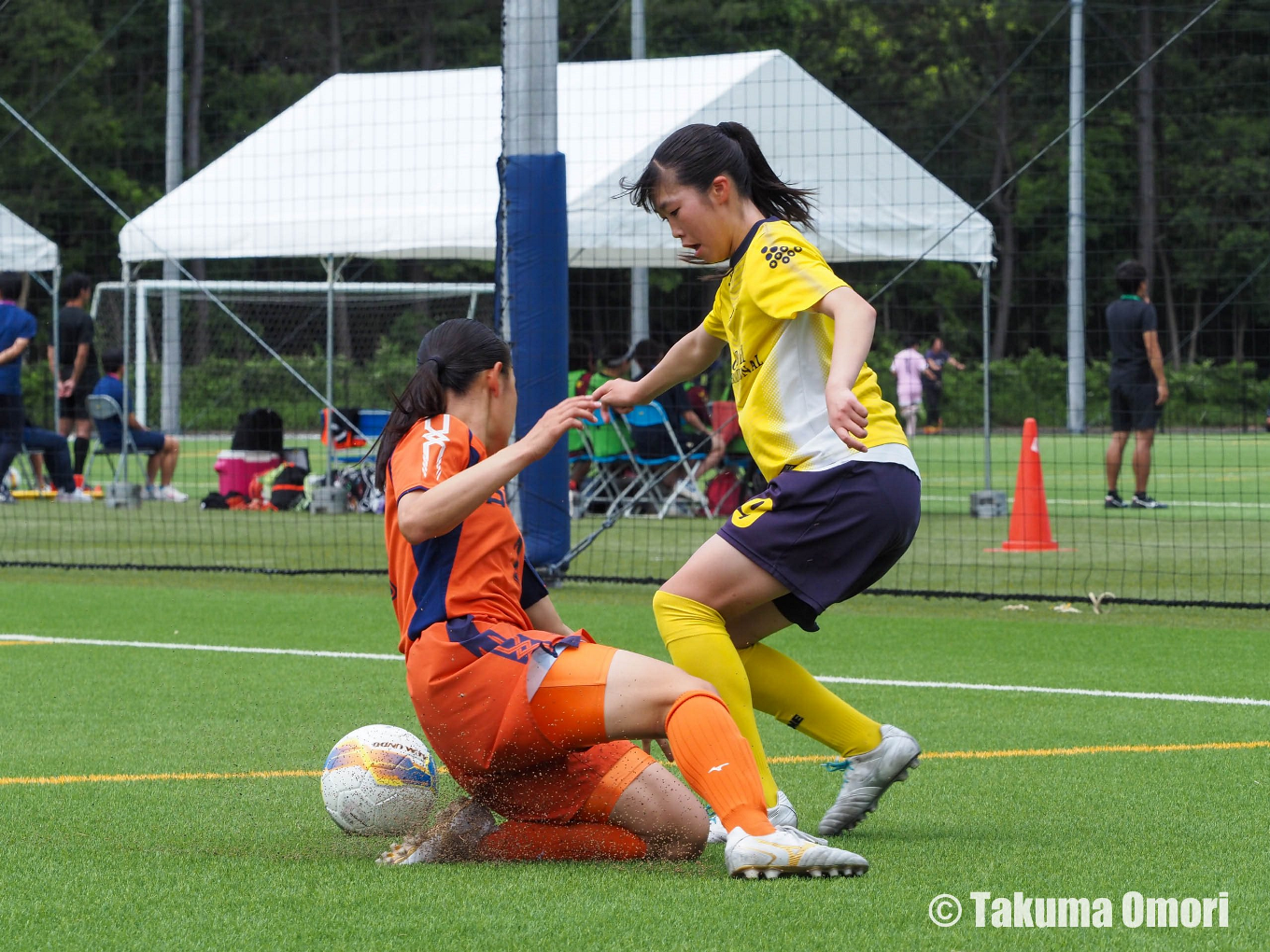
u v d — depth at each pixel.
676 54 104.31
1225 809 10.34
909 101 111.31
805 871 8.28
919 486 9.75
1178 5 103.06
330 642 18.58
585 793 8.95
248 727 13.37
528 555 23.50
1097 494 44.81
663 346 36.19
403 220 33.72
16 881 8.30
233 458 40.09
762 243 9.56
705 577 9.56
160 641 18.62
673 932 7.25
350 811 9.13
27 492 42.81
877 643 18.56
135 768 11.70
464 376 9.23
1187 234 106.94
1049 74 108.94
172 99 53.75
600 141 32.56
